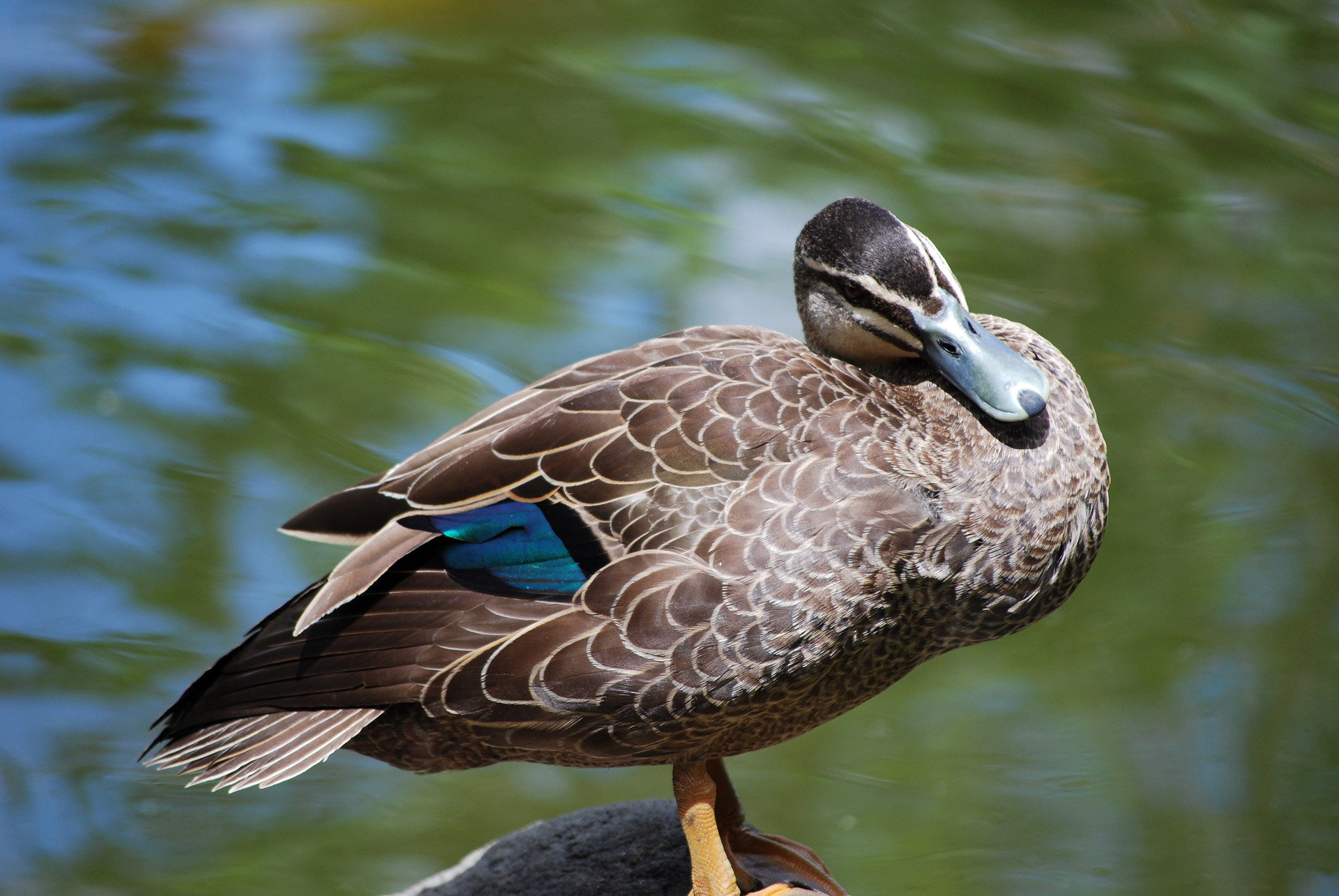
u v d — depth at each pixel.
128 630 10.96
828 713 6.49
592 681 5.75
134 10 18.14
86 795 9.90
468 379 12.78
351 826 10.05
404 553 5.85
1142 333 13.73
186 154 15.45
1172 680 11.05
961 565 6.15
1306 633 11.22
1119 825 9.88
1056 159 15.48
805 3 18.17
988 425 6.34
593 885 6.82
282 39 17.61
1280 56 16.91
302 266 14.02
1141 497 12.48
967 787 10.31
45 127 15.93
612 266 14.01
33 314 13.48
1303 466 12.58
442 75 16.84
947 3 18.11
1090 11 17.97
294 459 12.20
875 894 9.46
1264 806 10.03
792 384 6.20
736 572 5.75
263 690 5.95
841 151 15.38
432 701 5.84
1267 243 14.47
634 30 17.61
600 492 5.93
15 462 12.16
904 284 6.52
